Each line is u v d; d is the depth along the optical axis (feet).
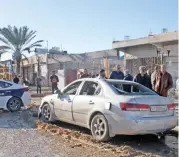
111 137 24.63
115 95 24.72
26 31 131.23
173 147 23.80
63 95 30.50
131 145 24.36
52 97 32.14
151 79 35.17
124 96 24.22
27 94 45.11
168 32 66.59
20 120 36.01
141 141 25.68
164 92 33.27
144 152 22.41
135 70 84.23
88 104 26.43
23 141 25.13
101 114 24.97
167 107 24.84
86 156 20.83
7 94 43.32
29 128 30.81
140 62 82.79
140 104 23.54
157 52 73.10
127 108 23.36
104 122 24.50
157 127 23.89
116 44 86.94
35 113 40.04
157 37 68.85
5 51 132.05
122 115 23.36
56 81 69.15
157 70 34.37
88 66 128.77
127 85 26.71
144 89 27.12
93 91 27.02
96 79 27.58
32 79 151.74
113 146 23.56
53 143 24.41
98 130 25.14
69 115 29.09
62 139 25.75
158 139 26.53
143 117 23.50
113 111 23.93
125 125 23.25
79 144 23.88
